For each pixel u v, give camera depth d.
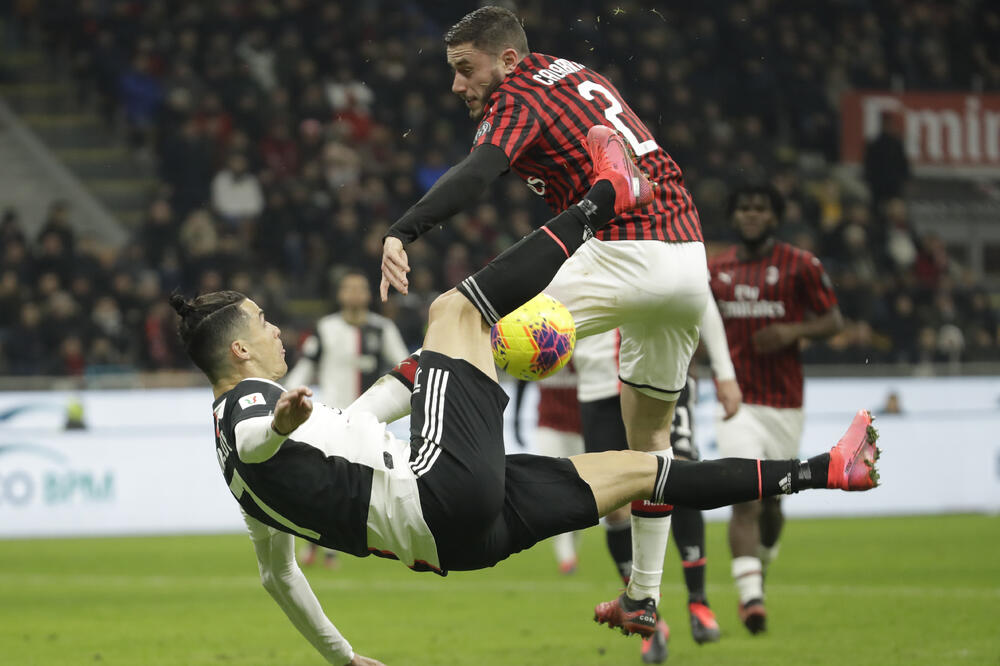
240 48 43.00
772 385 15.72
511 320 9.59
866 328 35.25
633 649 13.86
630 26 39.06
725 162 40.38
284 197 37.94
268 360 9.32
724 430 15.76
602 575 21.36
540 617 16.52
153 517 28.19
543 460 9.25
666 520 10.62
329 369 23.20
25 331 31.22
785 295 15.52
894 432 31.06
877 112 44.81
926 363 35.06
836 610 16.38
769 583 19.28
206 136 38.38
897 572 20.53
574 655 13.46
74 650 14.09
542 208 38.72
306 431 8.83
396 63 41.16
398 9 43.38
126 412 28.16
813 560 22.31
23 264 33.84
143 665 13.11
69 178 42.59
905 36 48.09
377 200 37.56
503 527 9.07
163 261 35.41
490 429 8.96
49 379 27.73
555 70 10.04
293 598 9.84
